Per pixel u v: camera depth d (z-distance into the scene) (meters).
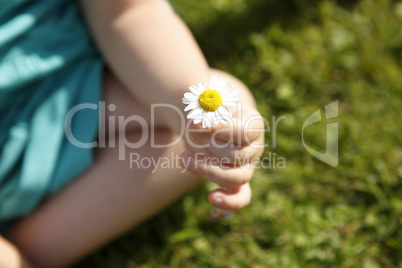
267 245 0.56
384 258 0.55
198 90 0.45
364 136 0.58
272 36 0.63
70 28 0.52
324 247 0.55
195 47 0.51
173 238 0.56
